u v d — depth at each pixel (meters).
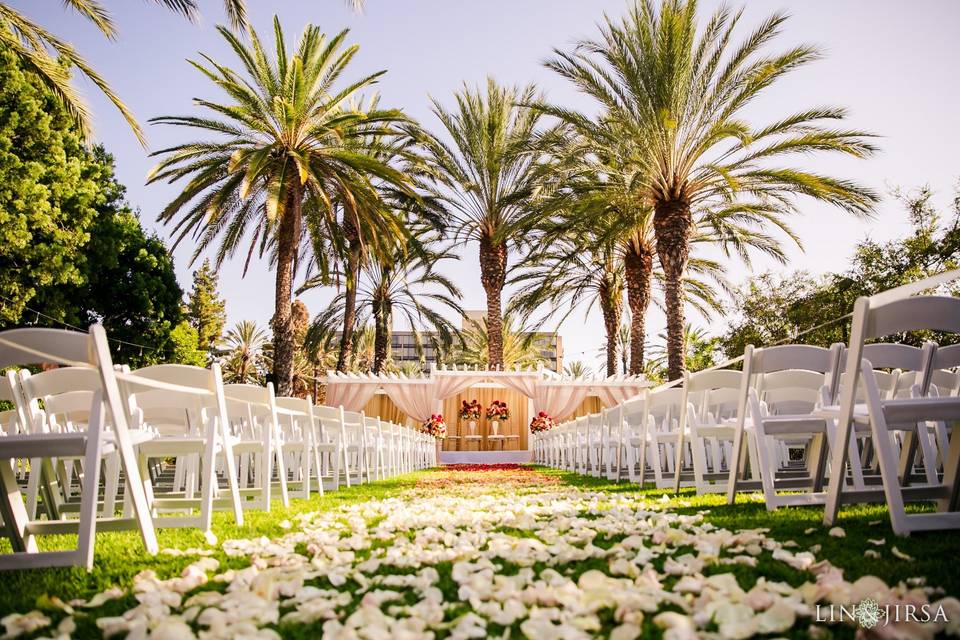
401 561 2.60
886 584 1.98
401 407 21.06
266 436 5.09
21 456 2.70
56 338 2.71
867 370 2.95
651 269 19.55
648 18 13.59
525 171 20.20
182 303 26.34
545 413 20.92
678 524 3.55
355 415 9.06
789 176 13.06
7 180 16.02
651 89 13.38
